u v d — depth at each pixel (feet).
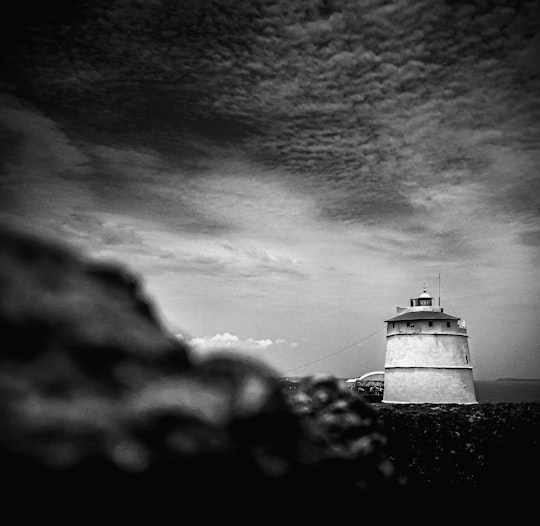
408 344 213.87
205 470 12.52
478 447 90.89
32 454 10.75
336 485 18.16
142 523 11.39
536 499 74.49
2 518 10.38
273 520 14.16
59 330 12.96
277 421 15.69
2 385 11.43
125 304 15.49
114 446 11.56
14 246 14.28
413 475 86.58
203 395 14.16
